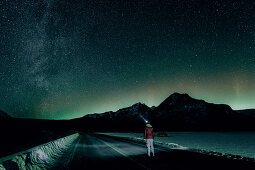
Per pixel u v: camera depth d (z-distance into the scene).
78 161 8.52
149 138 9.54
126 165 7.18
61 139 16.50
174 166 6.75
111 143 19.53
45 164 7.82
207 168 6.28
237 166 6.48
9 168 5.01
